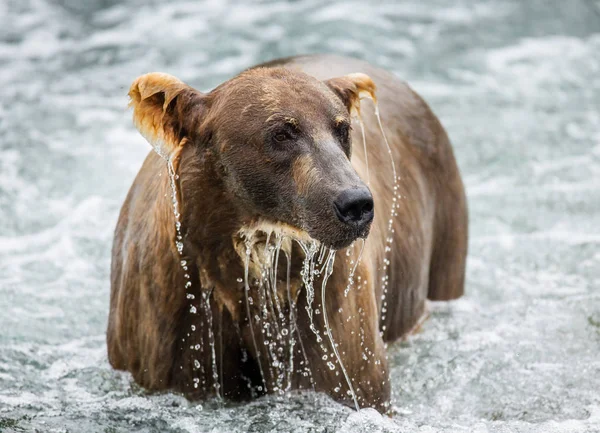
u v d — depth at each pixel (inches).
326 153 319.0
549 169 682.2
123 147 696.4
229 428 362.9
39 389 407.2
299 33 925.2
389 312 439.5
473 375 431.8
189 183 335.6
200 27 946.7
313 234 316.2
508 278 540.1
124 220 395.2
